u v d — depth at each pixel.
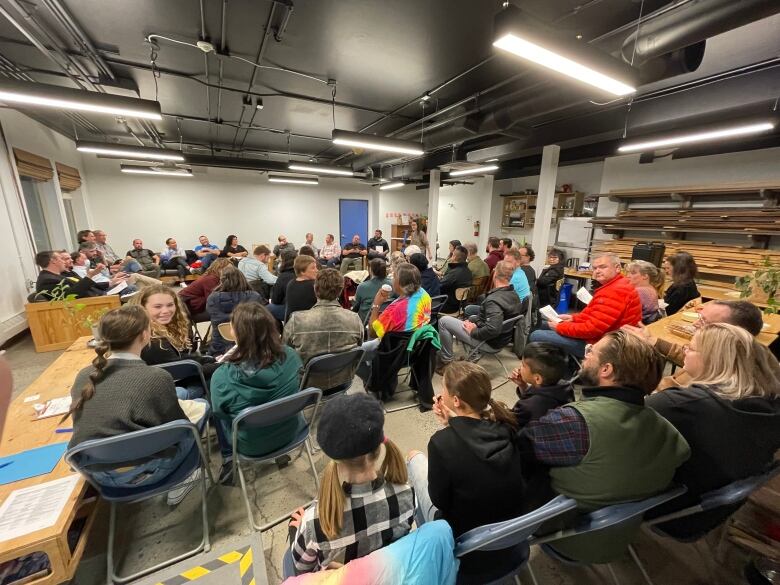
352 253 7.16
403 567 0.62
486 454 0.88
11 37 2.90
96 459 1.09
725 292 4.02
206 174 8.43
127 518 1.57
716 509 1.08
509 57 3.03
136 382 1.16
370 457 0.74
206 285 3.21
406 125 5.29
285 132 5.94
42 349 3.52
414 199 11.27
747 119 2.79
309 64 3.28
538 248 5.30
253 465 1.92
